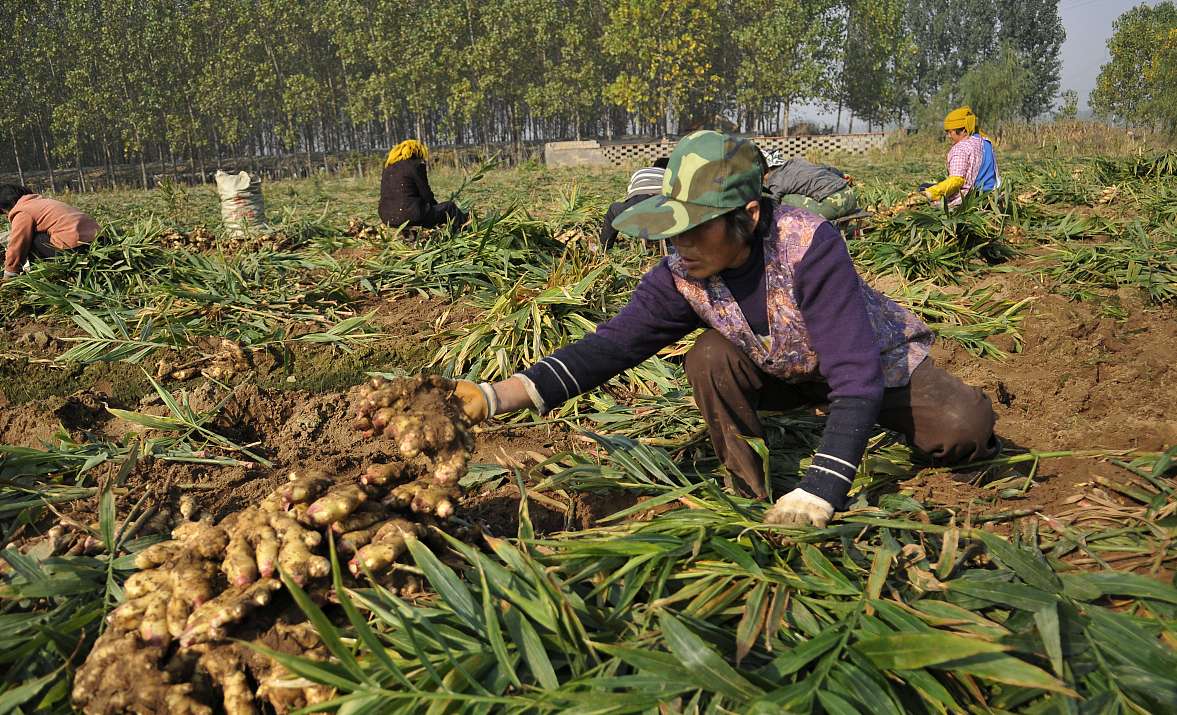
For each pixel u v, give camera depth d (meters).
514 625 1.86
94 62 53.19
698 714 1.67
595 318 4.70
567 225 7.44
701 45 44.97
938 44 79.62
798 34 44.41
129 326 5.23
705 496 2.62
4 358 4.52
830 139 38.69
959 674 1.76
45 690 1.83
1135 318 4.82
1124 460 2.88
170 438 3.37
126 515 2.63
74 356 4.56
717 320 2.38
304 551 1.93
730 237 2.13
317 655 1.85
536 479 2.98
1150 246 6.05
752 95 46.69
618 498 2.80
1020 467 2.88
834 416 2.21
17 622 2.00
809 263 2.19
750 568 2.08
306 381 4.39
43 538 2.51
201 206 17.66
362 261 6.71
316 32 59.75
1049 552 2.30
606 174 27.70
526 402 2.40
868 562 2.21
